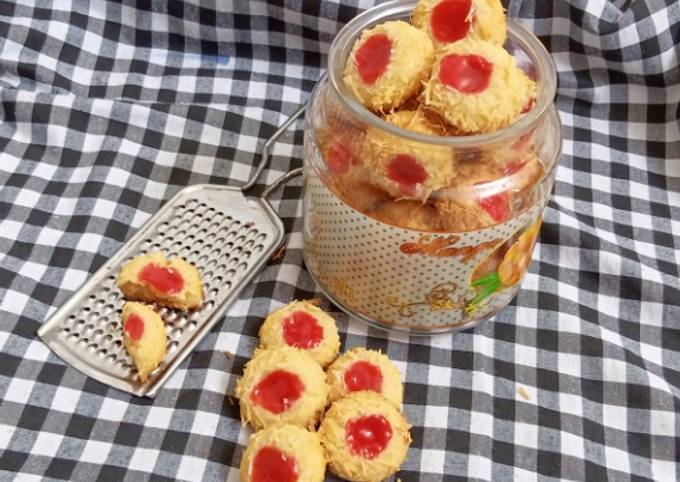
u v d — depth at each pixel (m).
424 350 0.31
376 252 0.28
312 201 0.29
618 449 0.29
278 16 0.40
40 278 0.32
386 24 0.26
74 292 0.31
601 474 0.29
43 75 0.39
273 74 0.42
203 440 0.28
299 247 0.34
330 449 0.27
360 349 0.30
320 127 0.28
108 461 0.28
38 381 0.29
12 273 0.32
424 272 0.28
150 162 0.37
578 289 0.34
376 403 0.27
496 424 0.30
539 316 0.33
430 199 0.26
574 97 0.41
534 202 0.27
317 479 0.26
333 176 0.27
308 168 0.29
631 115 0.41
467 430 0.29
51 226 0.34
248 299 0.32
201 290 0.31
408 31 0.25
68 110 0.37
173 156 0.37
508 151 0.26
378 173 0.25
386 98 0.25
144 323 0.29
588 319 0.33
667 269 0.35
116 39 0.41
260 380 0.28
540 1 0.39
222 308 0.31
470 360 0.31
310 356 0.29
